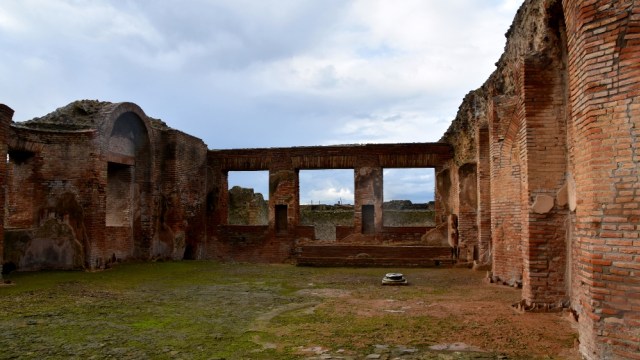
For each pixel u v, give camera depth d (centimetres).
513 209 1370
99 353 715
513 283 1370
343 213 3384
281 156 2430
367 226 2367
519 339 761
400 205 3709
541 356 673
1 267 1427
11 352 720
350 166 2375
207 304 1116
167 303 1127
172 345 758
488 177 1753
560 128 959
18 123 1775
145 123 2034
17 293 1248
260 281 1530
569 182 936
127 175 2017
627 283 562
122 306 1088
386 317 945
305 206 3631
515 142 1355
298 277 1641
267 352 716
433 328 844
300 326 880
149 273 1695
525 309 962
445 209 2275
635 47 573
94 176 1748
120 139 1952
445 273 1742
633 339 554
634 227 561
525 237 994
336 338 789
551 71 967
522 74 982
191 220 2316
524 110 978
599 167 592
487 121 1717
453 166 2239
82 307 1070
